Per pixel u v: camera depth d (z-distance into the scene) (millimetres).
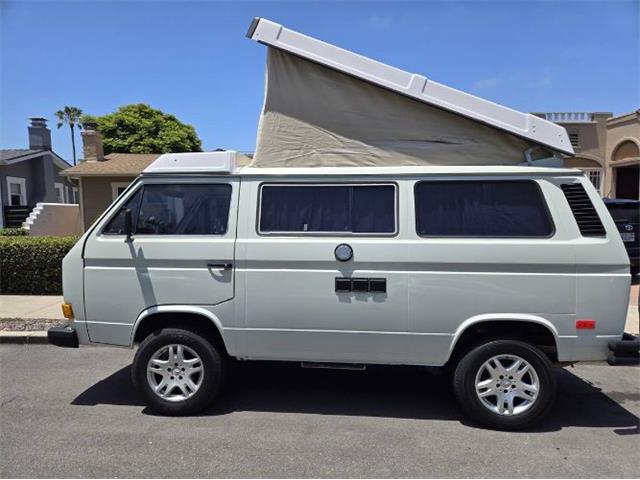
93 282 4379
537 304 3973
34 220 16609
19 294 9453
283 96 4555
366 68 4469
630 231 9234
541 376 4016
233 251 4223
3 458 3561
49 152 23141
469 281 4023
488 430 4078
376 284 4094
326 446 3770
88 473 3359
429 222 4129
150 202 4438
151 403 4344
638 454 3678
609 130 19406
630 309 7941
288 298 4180
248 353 4293
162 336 4324
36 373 5496
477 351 4066
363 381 5258
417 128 4473
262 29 4520
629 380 5391
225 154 4461
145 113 29375
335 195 4273
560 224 4008
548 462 3543
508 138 4402
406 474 3367
